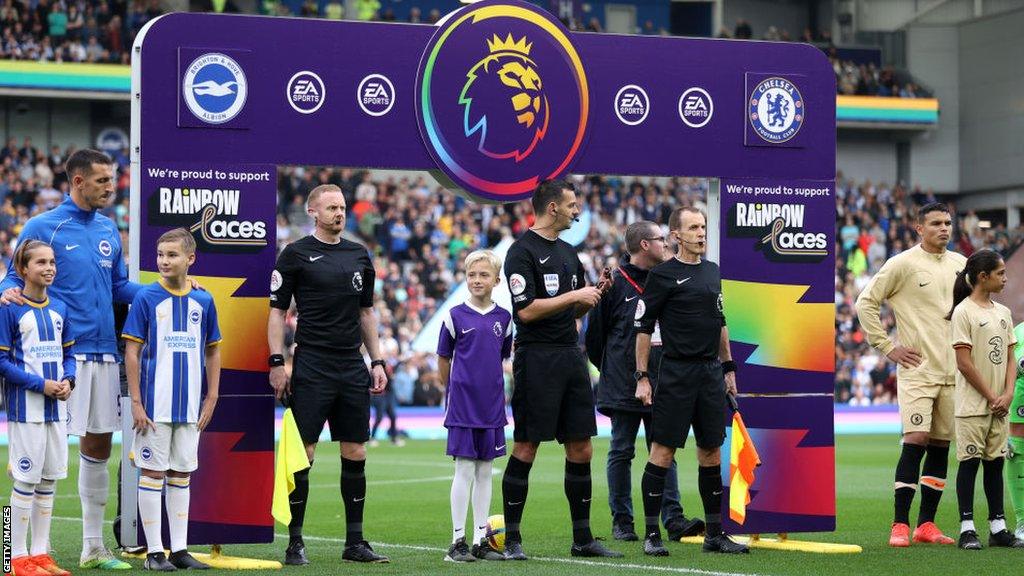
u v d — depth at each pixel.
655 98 19.73
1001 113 83.19
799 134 20.38
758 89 20.17
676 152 19.84
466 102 18.86
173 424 17.02
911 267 19.70
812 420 20.23
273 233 18.28
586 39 19.44
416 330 59.16
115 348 17.69
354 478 17.83
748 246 20.11
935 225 19.61
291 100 18.34
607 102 19.55
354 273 17.64
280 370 17.61
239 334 18.12
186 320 17.06
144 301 16.94
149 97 17.91
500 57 18.98
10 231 59.66
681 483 31.62
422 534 21.92
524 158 19.09
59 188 65.69
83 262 17.34
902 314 19.73
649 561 17.62
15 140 70.75
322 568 17.00
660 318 18.47
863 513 24.88
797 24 90.88
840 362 63.91
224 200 18.12
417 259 65.81
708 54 20.00
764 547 19.64
